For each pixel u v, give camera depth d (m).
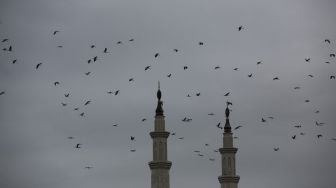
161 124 152.25
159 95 154.50
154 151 151.38
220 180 163.38
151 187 150.12
